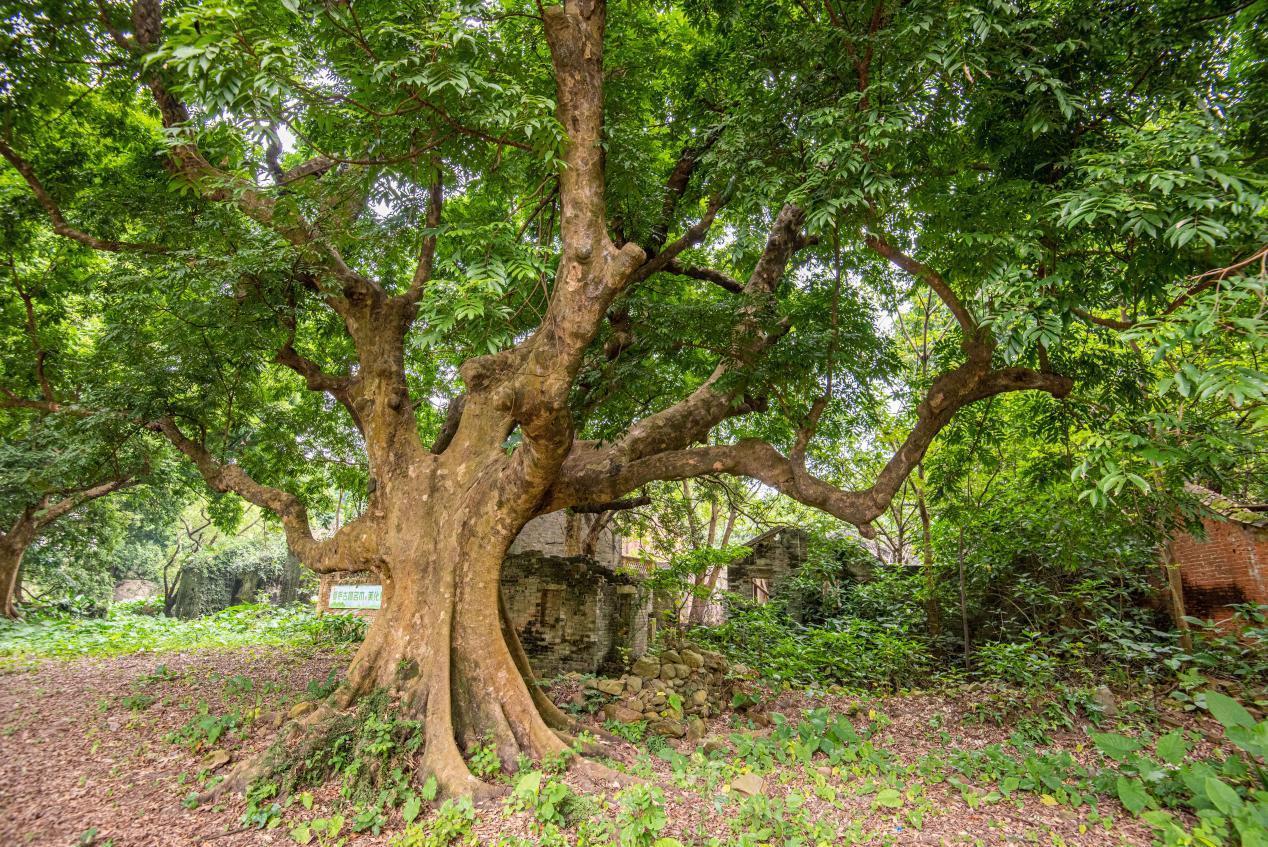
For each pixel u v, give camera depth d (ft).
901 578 46.16
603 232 17.35
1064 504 32.58
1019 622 39.29
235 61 13.43
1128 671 31.01
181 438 27.20
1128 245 17.04
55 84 23.00
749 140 20.31
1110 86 18.37
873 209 19.10
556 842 14.05
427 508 21.34
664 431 24.48
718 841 14.43
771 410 36.09
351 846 14.56
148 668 31.96
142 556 91.81
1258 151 16.74
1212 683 26.20
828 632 38.01
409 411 23.59
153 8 21.07
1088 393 25.34
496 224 17.48
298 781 16.79
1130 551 32.53
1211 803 15.56
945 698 32.19
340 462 40.09
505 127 15.80
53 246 33.76
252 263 19.93
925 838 15.39
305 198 22.31
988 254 17.29
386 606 20.97
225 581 94.48
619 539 68.54
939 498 35.91
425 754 17.35
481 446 21.91
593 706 25.23
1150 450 13.65
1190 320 11.78
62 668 31.89
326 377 25.08
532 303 26.58
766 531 57.82
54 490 41.47
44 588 65.67
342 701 19.21
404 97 17.12
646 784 16.66
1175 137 13.69
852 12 19.49
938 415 21.35
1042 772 18.84
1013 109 18.54
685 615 61.67
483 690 19.15
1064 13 17.88
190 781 17.39
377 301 23.93
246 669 31.60
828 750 21.26
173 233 22.31
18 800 15.98
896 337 51.44
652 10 29.12
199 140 21.35
